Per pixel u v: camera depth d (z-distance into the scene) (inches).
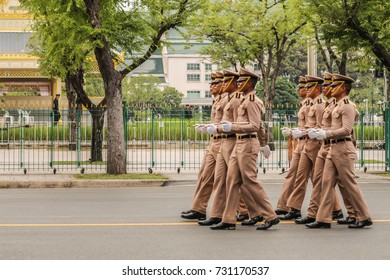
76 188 1084.5
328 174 640.4
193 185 1107.3
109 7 1174.3
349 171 639.1
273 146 1524.4
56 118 1659.7
